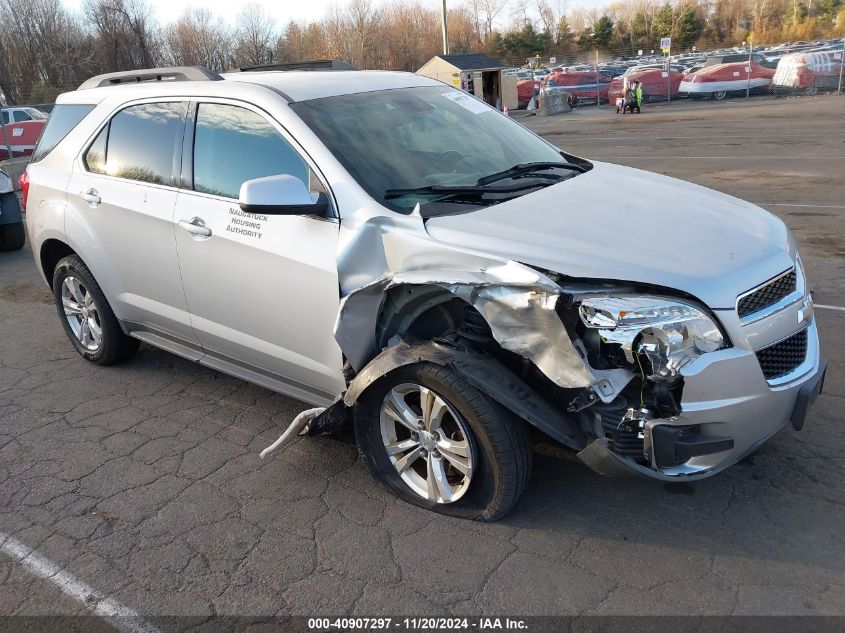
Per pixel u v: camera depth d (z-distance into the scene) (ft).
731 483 11.50
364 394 11.14
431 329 11.18
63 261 16.62
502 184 12.14
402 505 11.44
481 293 9.66
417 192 11.54
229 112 12.96
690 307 9.13
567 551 10.19
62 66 130.00
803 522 10.50
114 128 15.05
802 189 34.91
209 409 15.05
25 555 10.69
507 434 9.95
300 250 11.50
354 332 10.82
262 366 13.11
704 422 9.32
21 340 19.58
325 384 12.15
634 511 10.99
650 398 9.49
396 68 208.13
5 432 14.40
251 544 10.71
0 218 29.37
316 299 11.46
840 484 11.30
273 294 12.06
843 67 94.68
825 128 59.06
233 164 12.75
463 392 9.95
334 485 12.10
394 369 10.48
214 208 12.78
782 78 97.40
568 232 10.23
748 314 9.48
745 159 45.83
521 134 14.98
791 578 9.45
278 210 10.76
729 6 283.18
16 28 129.49
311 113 12.26
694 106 96.48
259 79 13.65
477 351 10.35
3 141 65.98
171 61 157.48
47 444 13.89
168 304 14.24
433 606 9.36
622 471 9.53
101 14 130.82
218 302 13.09
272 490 12.05
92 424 14.61
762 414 9.66
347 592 9.68
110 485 12.41
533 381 10.41
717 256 9.78
